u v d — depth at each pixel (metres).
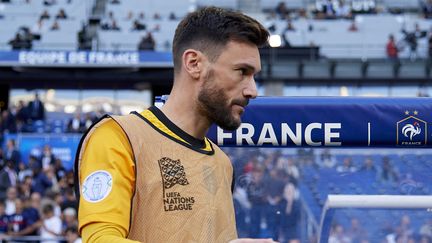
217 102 1.82
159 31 20.09
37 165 13.98
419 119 2.62
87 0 21.25
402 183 3.12
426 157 3.10
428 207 2.50
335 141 2.63
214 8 1.86
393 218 2.97
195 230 1.79
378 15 20.58
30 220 9.81
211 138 2.61
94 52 18.34
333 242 2.96
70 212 9.34
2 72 18.92
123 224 1.68
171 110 1.89
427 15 21.25
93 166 1.74
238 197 3.21
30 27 19.92
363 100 2.63
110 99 19.61
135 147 1.79
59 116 19.47
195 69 1.83
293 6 21.80
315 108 2.63
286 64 18.78
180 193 1.81
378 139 2.63
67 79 19.23
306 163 3.42
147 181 1.78
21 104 17.55
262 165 3.32
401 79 18.81
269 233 3.16
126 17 21.25
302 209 3.25
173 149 1.85
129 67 18.48
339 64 18.81
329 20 20.47
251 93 1.82
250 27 1.81
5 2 21.17
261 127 2.62
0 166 14.45
